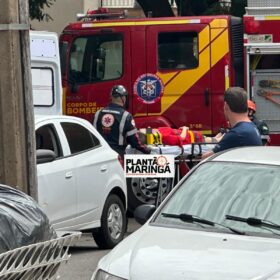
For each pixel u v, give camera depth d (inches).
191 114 1752.0
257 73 1766.7
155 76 1760.6
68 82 1795.0
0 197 642.2
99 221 1251.8
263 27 1748.3
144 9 2422.5
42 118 1191.6
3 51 935.0
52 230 670.5
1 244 600.1
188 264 587.5
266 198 691.4
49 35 1627.7
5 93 939.3
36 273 610.5
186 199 717.9
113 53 1781.5
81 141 1247.5
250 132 956.0
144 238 655.8
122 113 1466.5
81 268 1104.2
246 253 604.7
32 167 956.6
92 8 2994.6
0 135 948.0
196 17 1755.7
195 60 1752.0
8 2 928.3
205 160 770.8
